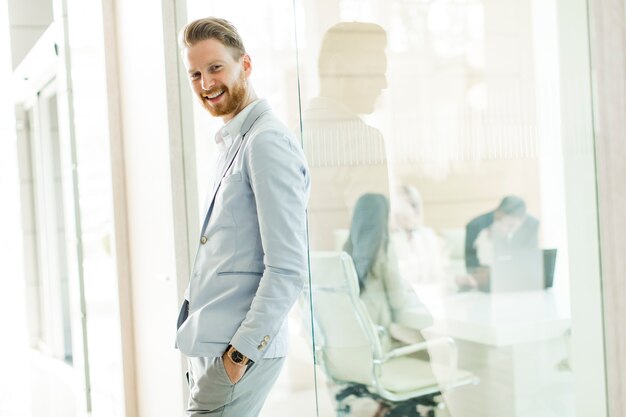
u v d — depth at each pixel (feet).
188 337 5.41
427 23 5.57
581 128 5.61
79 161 12.50
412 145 5.60
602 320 5.64
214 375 5.33
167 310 8.98
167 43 8.55
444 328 5.64
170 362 8.89
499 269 5.60
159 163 9.00
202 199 8.39
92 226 11.97
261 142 5.18
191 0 8.18
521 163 5.61
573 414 5.66
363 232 5.75
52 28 13.34
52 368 17.72
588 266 5.64
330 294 5.88
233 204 5.38
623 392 5.62
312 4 5.82
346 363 5.90
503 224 5.59
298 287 5.18
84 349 12.64
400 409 5.78
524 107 5.60
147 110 9.36
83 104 12.03
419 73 5.59
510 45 5.59
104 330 11.52
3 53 15.30
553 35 5.58
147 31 9.11
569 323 5.64
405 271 5.67
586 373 5.65
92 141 11.61
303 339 6.15
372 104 5.70
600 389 5.65
